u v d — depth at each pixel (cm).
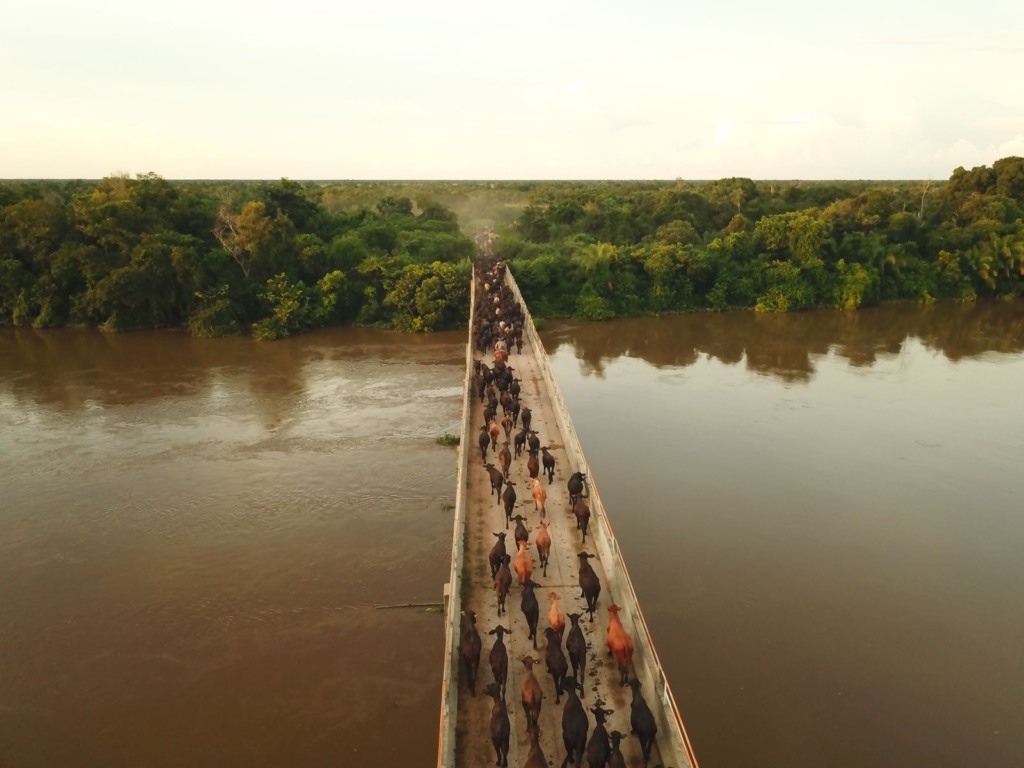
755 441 2878
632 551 2053
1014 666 1606
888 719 1456
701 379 3822
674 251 6128
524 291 5819
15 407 3381
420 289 5162
